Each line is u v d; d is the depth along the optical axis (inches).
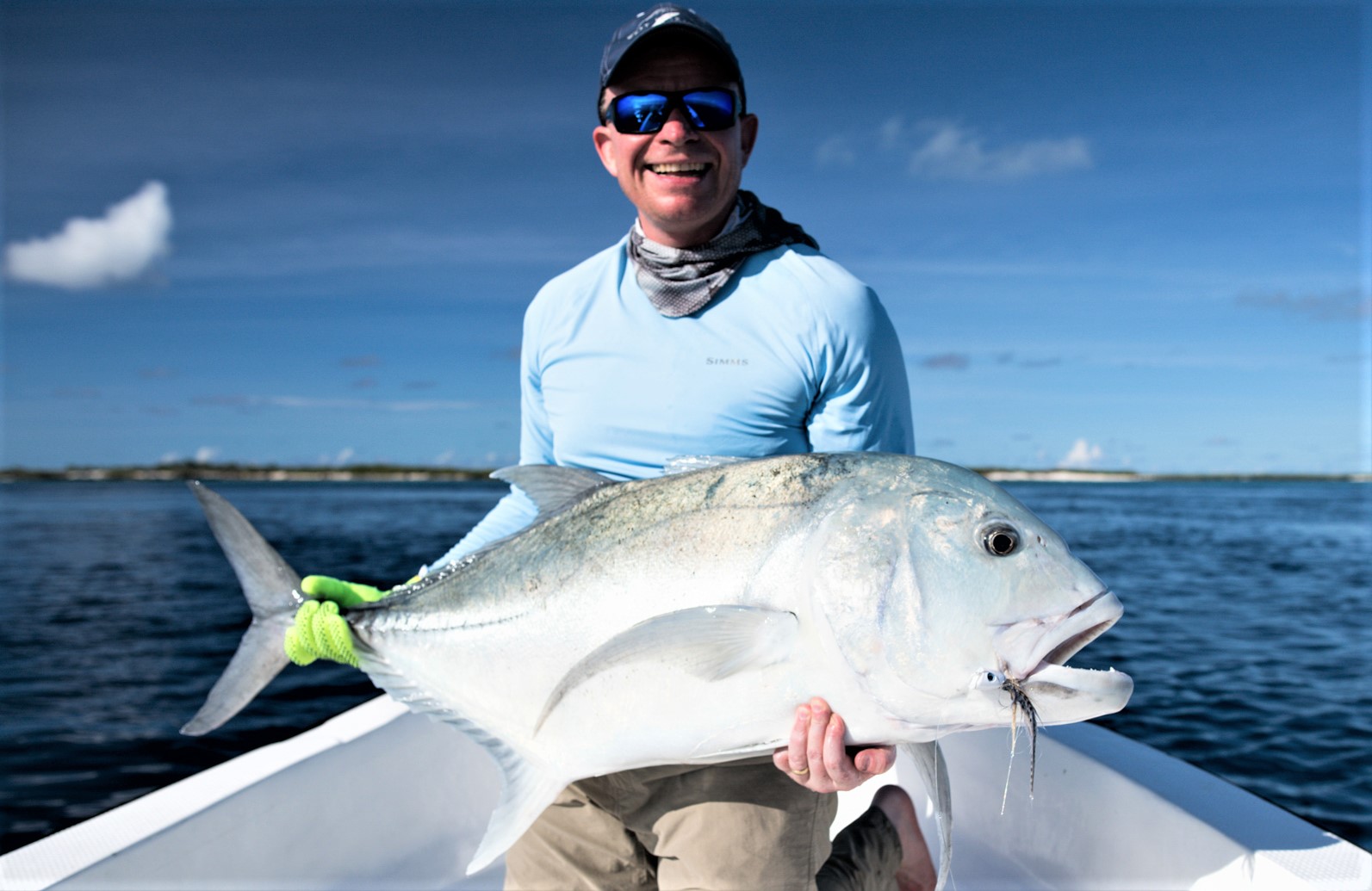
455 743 122.3
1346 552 906.1
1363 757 234.2
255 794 97.6
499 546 80.2
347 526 1201.4
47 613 533.0
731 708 69.8
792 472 72.8
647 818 87.2
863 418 89.2
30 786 229.1
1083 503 2224.4
